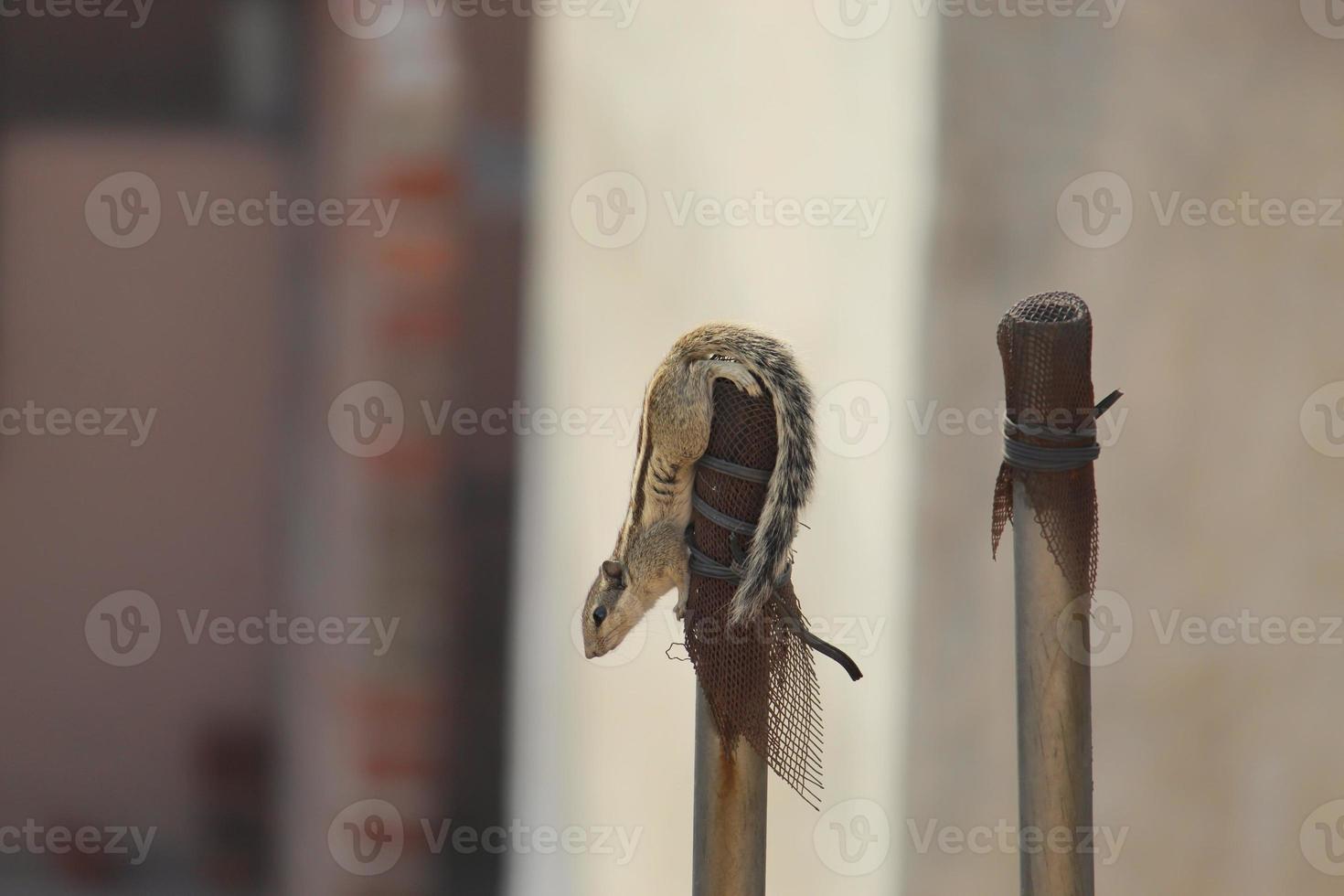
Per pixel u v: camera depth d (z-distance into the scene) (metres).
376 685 5.63
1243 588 4.11
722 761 3.31
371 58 5.56
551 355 5.08
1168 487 4.17
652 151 4.90
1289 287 4.06
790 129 4.71
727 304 4.76
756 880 3.31
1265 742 4.08
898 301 4.52
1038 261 4.31
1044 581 3.32
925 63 4.43
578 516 4.89
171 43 6.29
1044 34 4.28
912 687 4.50
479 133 5.74
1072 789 3.33
